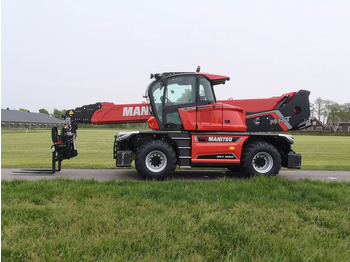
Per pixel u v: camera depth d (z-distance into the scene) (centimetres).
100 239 327
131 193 517
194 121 723
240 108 750
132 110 810
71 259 286
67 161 1207
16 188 540
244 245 326
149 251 308
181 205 463
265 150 728
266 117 809
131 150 796
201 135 730
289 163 761
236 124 739
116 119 812
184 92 734
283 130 816
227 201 486
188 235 343
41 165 1003
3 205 437
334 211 452
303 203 492
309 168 1024
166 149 706
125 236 337
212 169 984
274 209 456
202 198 502
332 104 7619
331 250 321
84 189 533
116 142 828
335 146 2484
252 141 771
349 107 7512
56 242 318
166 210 434
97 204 458
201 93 736
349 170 987
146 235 340
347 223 402
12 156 1444
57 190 528
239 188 570
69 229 357
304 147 2377
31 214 403
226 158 732
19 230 349
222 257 299
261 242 332
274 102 814
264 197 514
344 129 7606
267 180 618
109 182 618
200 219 401
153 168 713
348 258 306
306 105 816
